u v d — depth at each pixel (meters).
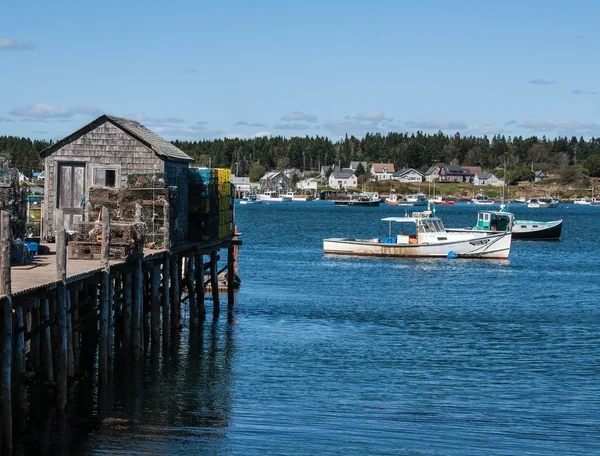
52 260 22.91
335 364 24.92
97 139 29.22
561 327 31.77
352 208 175.12
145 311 26.55
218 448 17.31
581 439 18.36
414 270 51.34
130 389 21.34
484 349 27.45
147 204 26.64
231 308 34.94
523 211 165.00
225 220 35.16
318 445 17.64
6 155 24.89
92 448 16.97
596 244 76.94
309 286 42.94
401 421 19.38
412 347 27.62
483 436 18.44
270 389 21.89
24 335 17.44
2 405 15.20
